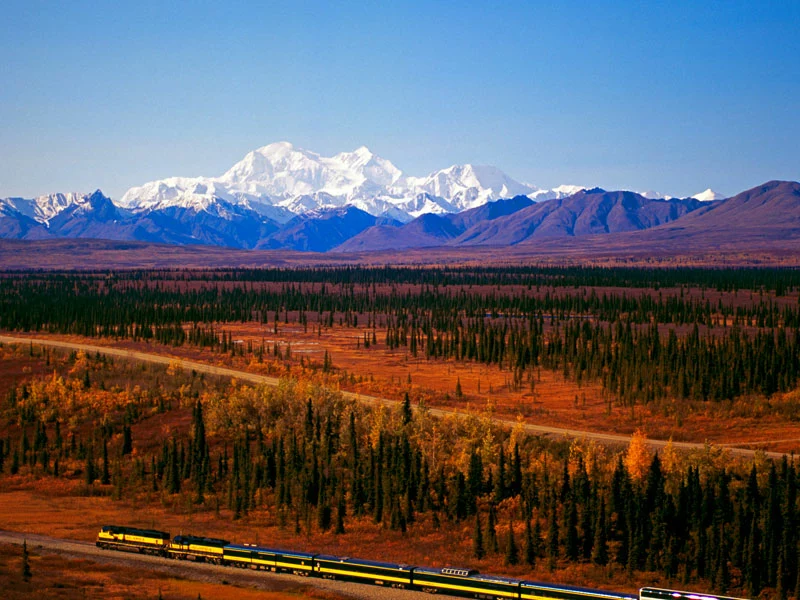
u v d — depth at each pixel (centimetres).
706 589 14675
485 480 19000
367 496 18750
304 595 13612
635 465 18050
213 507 19300
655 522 15750
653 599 13175
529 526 15800
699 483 16488
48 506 19375
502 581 13600
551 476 18012
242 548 15125
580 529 16200
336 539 17000
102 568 14588
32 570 14012
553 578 15025
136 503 19700
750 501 16150
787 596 14438
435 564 15550
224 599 13250
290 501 19000
